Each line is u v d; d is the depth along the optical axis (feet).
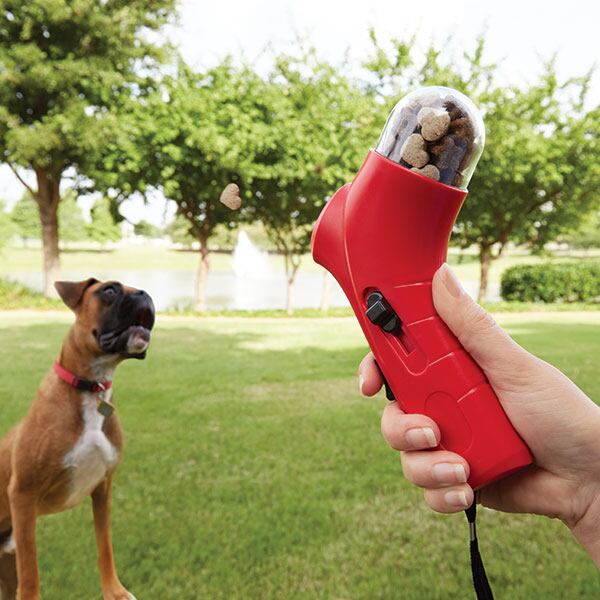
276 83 12.97
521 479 1.12
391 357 1.01
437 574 2.24
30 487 1.80
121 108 12.95
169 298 16.93
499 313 13.19
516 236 15.76
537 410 1.02
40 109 13.32
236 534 2.53
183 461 3.38
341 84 13.01
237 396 4.90
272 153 12.60
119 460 1.99
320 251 1.09
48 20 12.48
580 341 8.24
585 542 1.08
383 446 3.66
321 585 2.17
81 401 1.86
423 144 0.97
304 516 2.70
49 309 12.62
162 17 13.24
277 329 9.70
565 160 14.23
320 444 3.68
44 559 2.33
